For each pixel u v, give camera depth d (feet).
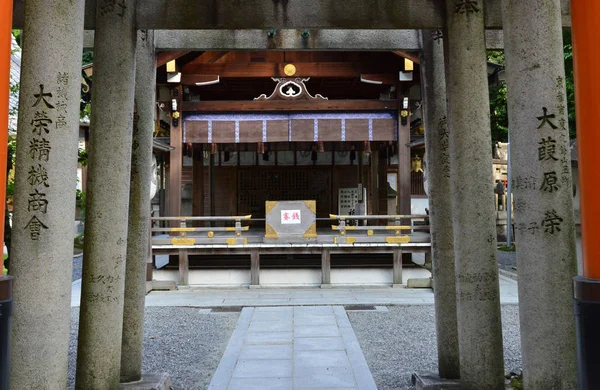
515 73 12.00
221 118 41.32
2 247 8.23
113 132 13.76
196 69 40.73
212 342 23.34
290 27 14.80
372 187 50.49
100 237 13.56
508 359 20.13
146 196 16.17
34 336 10.49
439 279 16.31
